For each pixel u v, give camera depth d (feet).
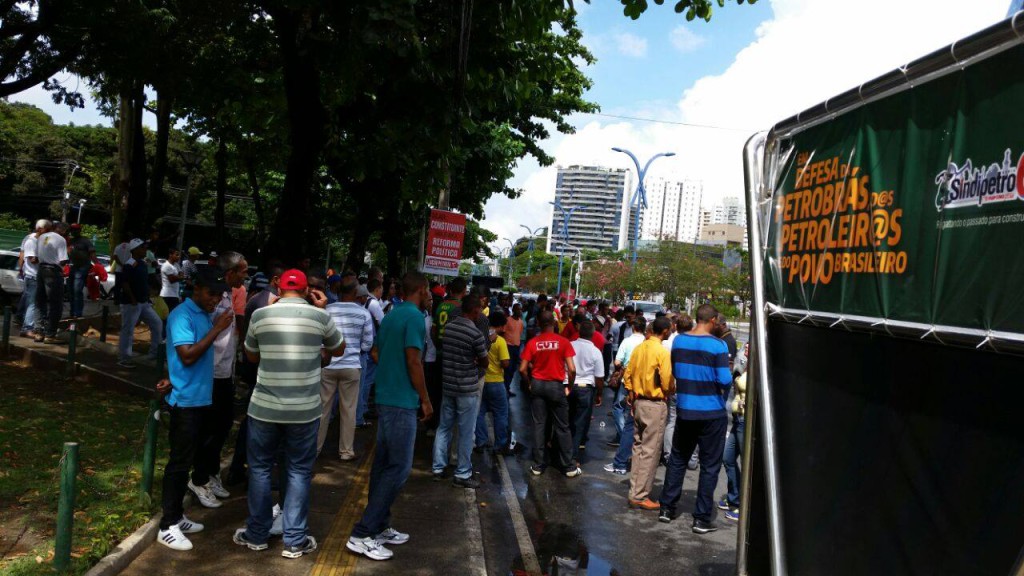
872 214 8.98
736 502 25.14
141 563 15.81
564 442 29.07
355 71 30.94
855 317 9.10
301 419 16.75
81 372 33.17
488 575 17.94
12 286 62.23
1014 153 6.82
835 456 9.27
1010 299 6.73
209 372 17.42
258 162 90.43
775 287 11.19
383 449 17.94
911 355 8.11
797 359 10.42
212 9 41.52
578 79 80.28
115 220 74.95
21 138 210.38
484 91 33.35
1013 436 6.58
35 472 19.74
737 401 24.84
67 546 14.28
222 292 17.31
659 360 24.94
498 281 146.20
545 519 23.22
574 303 91.71
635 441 25.61
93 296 51.88
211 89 44.93
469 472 25.16
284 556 16.99
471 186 69.05
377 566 17.25
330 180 88.02
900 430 8.16
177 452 17.04
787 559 10.11
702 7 29.14
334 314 26.18
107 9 38.24
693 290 169.48
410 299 18.53
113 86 47.47
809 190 10.46
